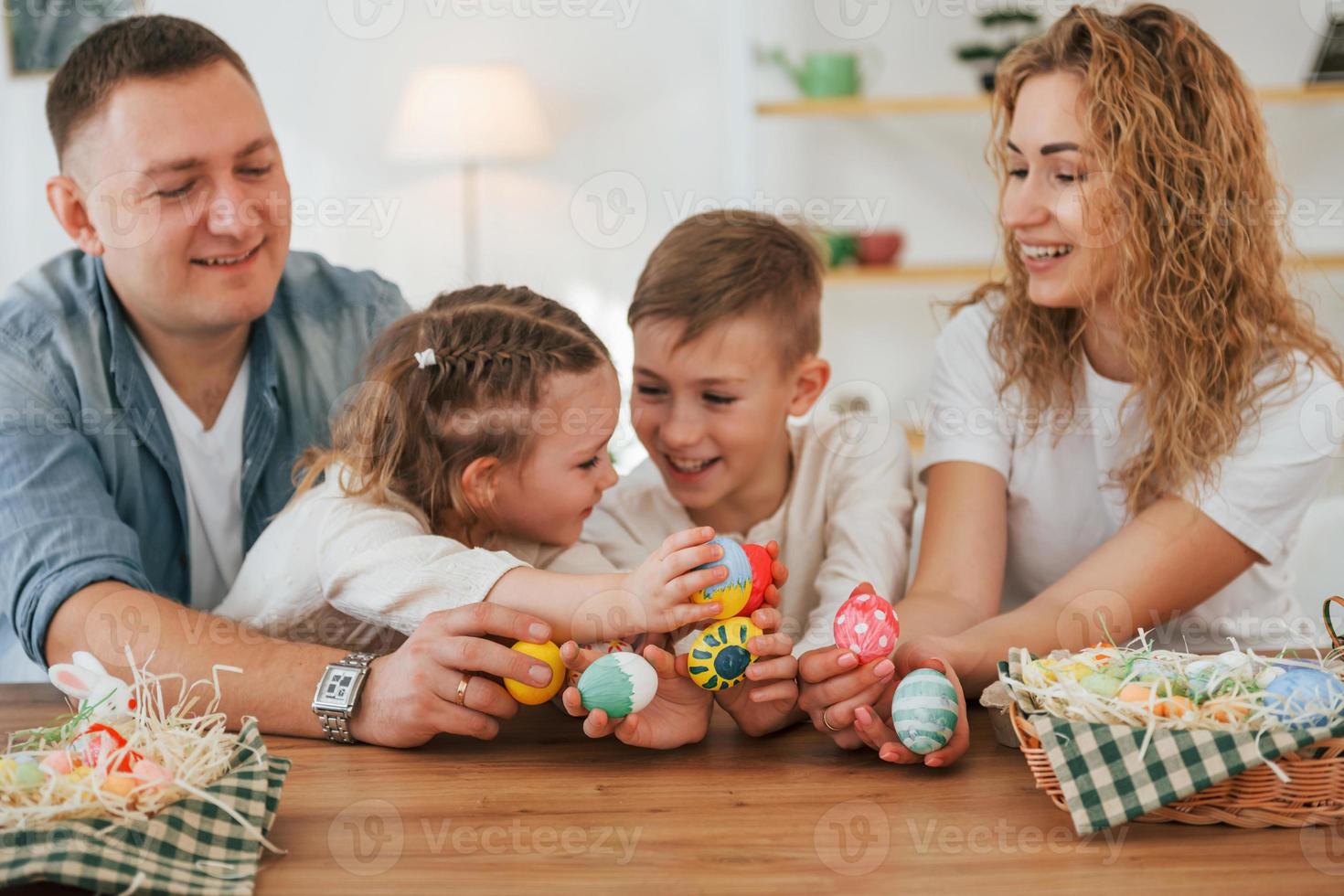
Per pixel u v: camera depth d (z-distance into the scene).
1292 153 2.77
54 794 0.63
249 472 1.22
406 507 0.98
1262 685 0.70
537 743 0.84
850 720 0.80
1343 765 0.66
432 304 1.04
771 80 2.97
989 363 1.17
